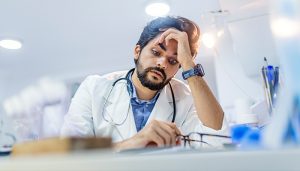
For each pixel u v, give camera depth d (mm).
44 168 218
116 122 859
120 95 912
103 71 1817
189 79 812
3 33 1493
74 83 1703
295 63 237
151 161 208
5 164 230
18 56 1814
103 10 1251
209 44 1078
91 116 881
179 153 228
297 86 239
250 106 777
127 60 1664
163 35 833
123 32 1434
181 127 867
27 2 1206
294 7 233
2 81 2115
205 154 212
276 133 242
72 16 1311
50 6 1234
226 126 719
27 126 957
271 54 787
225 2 927
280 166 188
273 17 256
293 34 235
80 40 1564
